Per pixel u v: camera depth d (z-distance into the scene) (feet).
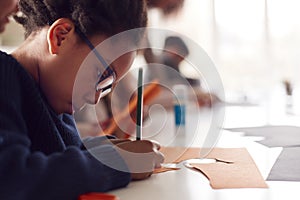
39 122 1.90
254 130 3.98
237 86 9.07
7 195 1.27
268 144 2.99
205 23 9.23
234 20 9.55
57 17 1.95
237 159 2.35
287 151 2.64
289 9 9.52
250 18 9.61
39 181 1.35
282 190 1.64
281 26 9.57
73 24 1.90
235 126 4.35
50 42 1.91
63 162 1.47
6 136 1.44
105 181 1.59
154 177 1.97
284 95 7.26
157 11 3.63
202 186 1.76
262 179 1.82
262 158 2.39
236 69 9.28
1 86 1.65
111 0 1.92
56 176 1.40
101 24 1.91
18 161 1.35
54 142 1.92
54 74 1.98
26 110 1.86
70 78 1.97
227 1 9.44
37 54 2.00
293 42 9.52
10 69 1.78
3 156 1.34
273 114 5.67
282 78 8.94
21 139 1.52
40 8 2.01
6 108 1.60
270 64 9.42
